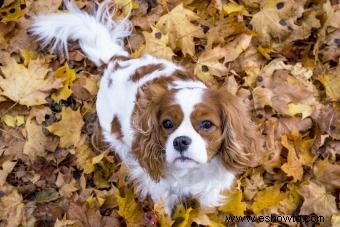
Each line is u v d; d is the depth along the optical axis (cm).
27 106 153
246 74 159
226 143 129
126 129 141
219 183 139
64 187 145
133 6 170
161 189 142
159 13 168
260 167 147
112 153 152
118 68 148
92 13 170
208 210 143
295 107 152
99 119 150
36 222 142
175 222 141
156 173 134
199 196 142
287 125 151
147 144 132
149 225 139
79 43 164
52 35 162
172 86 135
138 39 167
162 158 132
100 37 160
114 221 141
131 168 145
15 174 149
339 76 155
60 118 156
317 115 152
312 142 148
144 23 167
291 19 162
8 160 149
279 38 163
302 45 163
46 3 168
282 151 148
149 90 132
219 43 163
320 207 141
